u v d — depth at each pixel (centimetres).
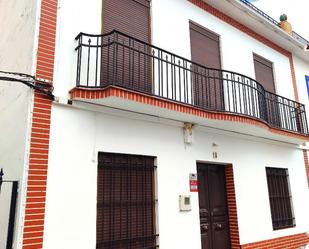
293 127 838
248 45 827
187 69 574
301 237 802
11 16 572
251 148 743
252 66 818
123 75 502
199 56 691
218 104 690
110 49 529
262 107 692
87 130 459
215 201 656
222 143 668
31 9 469
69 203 415
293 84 973
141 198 511
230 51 762
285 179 842
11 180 428
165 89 584
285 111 838
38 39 438
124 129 504
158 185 525
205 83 658
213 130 645
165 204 525
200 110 559
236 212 657
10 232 374
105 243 452
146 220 507
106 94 445
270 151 802
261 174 747
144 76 549
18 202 381
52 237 391
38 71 426
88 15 506
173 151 566
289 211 816
